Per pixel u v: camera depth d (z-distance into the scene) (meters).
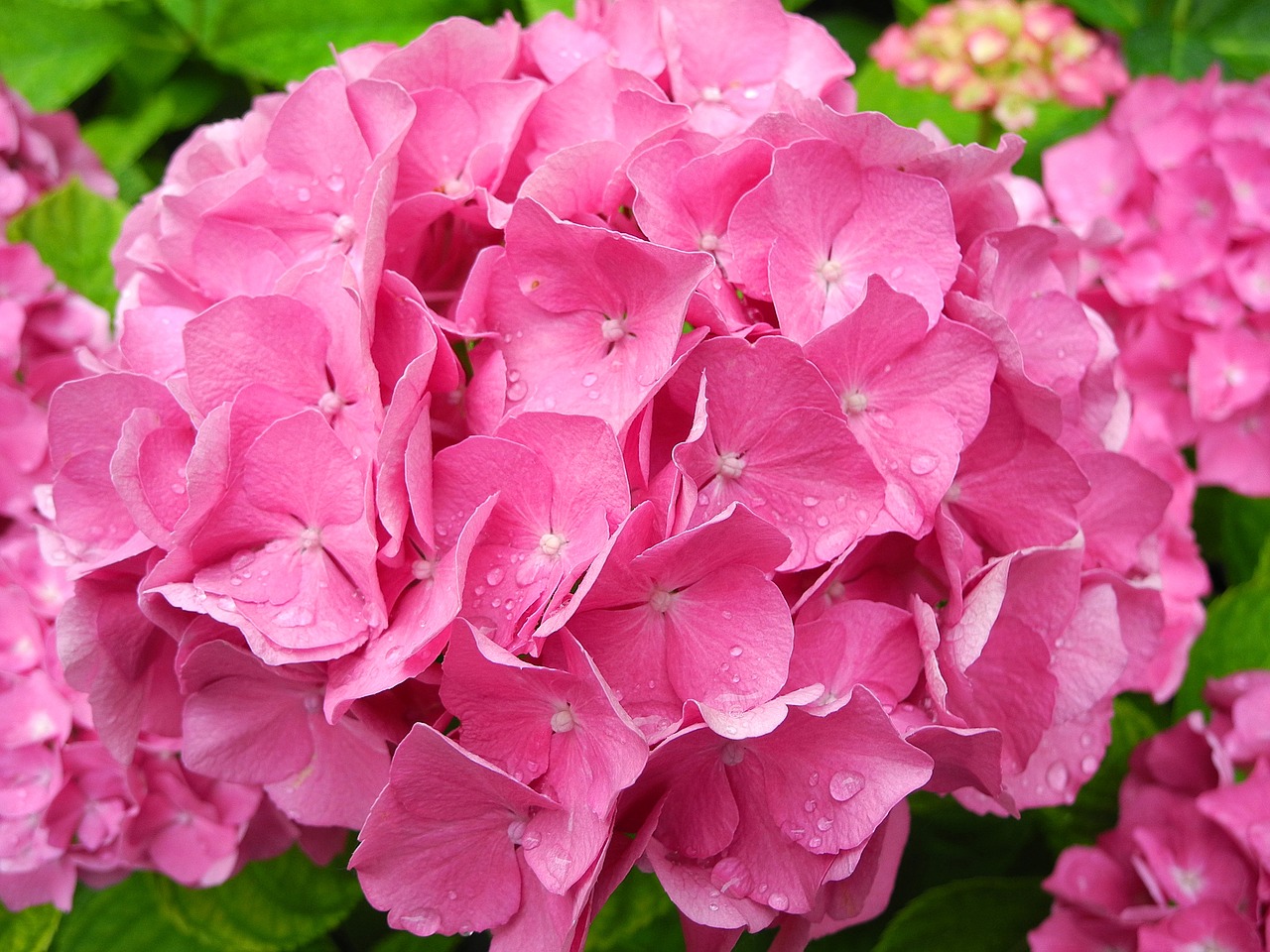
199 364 0.30
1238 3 0.55
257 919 0.41
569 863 0.28
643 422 0.29
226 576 0.30
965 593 0.31
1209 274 0.45
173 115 0.56
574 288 0.31
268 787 0.32
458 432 0.31
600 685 0.27
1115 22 0.55
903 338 0.31
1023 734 0.32
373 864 0.30
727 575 0.29
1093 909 0.38
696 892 0.30
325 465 0.30
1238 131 0.46
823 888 0.31
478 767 0.28
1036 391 0.31
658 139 0.31
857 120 0.31
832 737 0.29
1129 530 0.35
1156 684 0.41
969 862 0.43
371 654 0.29
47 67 0.55
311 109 0.32
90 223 0.48
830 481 0.30
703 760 0.30
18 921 0.42
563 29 0.34
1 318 0.42
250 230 0.33
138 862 0.38
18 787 0.37
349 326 0.30
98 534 0.32
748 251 0.31
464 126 0.32
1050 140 0.52
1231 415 0.46
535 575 0.29
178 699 0.33
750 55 0.35
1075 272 0.35
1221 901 0.36
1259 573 0.45
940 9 0.48
